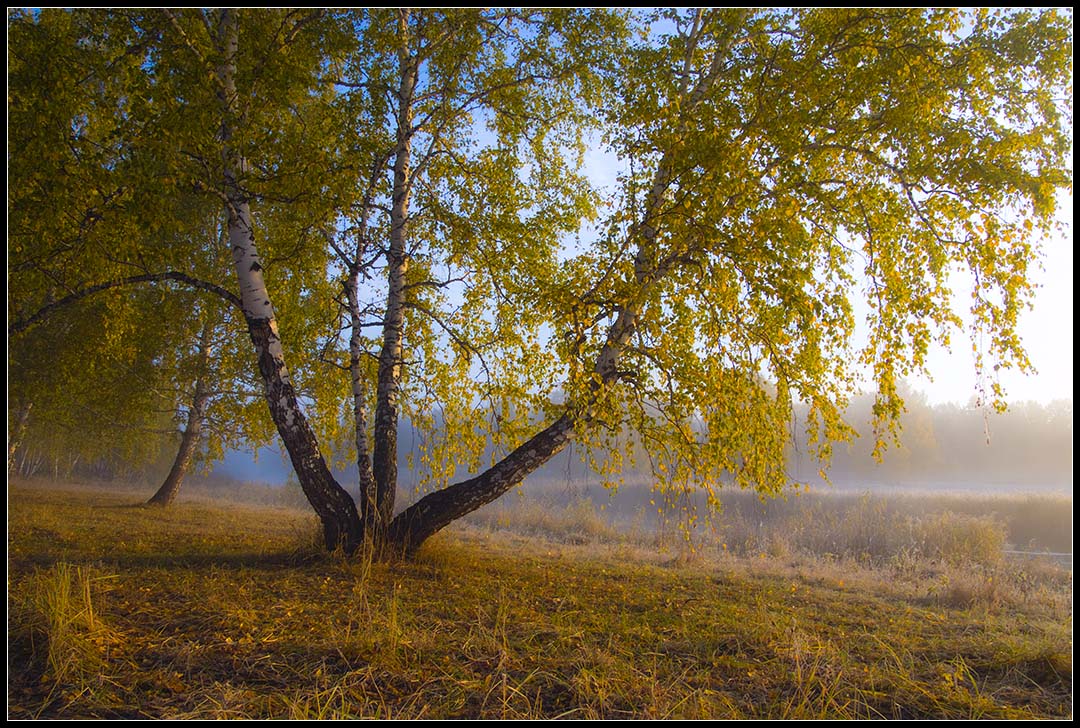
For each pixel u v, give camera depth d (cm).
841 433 574
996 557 1064
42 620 387
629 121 571
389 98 745
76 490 1862
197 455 1560
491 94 755
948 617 595
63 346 1143
